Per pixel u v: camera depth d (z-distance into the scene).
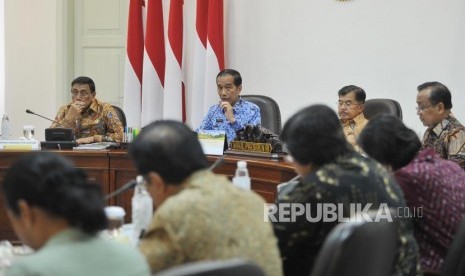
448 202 3.57
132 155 2.88
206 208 2.57
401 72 7.64
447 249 3.56
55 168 2.25
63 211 2.16
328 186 3.04
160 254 2.52
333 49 7.99
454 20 7.31
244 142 5.58
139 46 8.70
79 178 2.29
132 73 8.66
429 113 5.66
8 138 6.57
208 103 8.20
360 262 2.60
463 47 7.29
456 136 5.58
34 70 9.79
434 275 3.54
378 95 7.79
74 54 9.70
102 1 9.50
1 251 3.14
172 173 2.77
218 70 8.20
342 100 6.23
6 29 9.82
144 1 8.76
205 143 5.69
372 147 3.66
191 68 8.79
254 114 6.88
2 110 9.91
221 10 8.29
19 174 2.22
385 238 2.78
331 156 3.13
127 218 5.34
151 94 8.53
